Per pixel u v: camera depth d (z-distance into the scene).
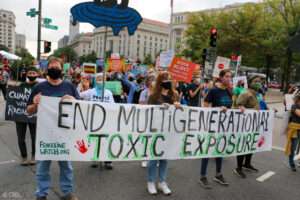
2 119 9.26
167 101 4.32
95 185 4.46
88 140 3.78
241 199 4.28
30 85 5.42
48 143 3.56
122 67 10.19
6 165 5.12
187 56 39.81
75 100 3.64
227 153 4.88
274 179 5.23
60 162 3.71
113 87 6.70
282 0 32.34
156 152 4.22
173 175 5.11
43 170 3.65
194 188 4.57
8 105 5.22
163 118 4.22
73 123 3.67
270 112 5.41
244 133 5.05
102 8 5.06
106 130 3.87
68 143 3.66
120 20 5.20
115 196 4.11
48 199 3.87
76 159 3.72
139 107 4.04
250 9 31.47
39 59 18.64
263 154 6.93
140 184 4.59
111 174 4.96
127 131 4.00
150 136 4.15
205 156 4.62
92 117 3.77
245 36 30.97
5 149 6.05
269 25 31.16
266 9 33.66
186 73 8.34
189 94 8.88
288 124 5.83
